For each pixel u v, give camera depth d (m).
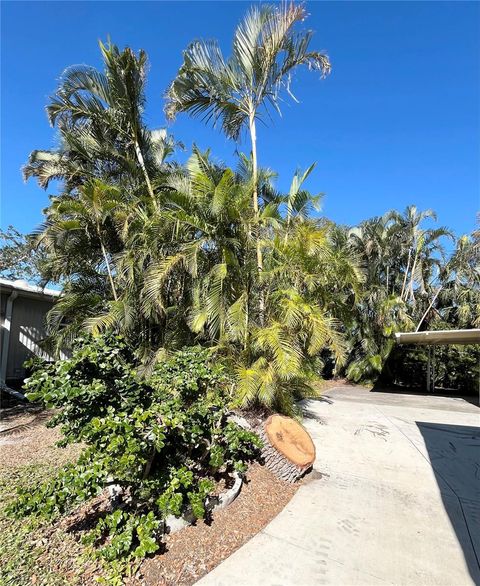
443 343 12.33
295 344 6.31
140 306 7.66
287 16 6.91
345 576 2.74
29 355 10.55
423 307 17.20
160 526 3.12
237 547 3.07
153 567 2.75
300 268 6.64
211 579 2.66
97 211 7.56
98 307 8.33
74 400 2.90
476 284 15.85
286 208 7.77
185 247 6.45
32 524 3.09
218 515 3.50
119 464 2.72
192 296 6.93
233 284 6.47
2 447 5.46
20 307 10.41
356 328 16.05
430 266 16.80
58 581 2.56
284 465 4.47
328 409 9.82
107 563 2.71
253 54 7.27
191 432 3.39
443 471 5.16
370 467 5.25
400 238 16.84
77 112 8.50
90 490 2.66
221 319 6.12
